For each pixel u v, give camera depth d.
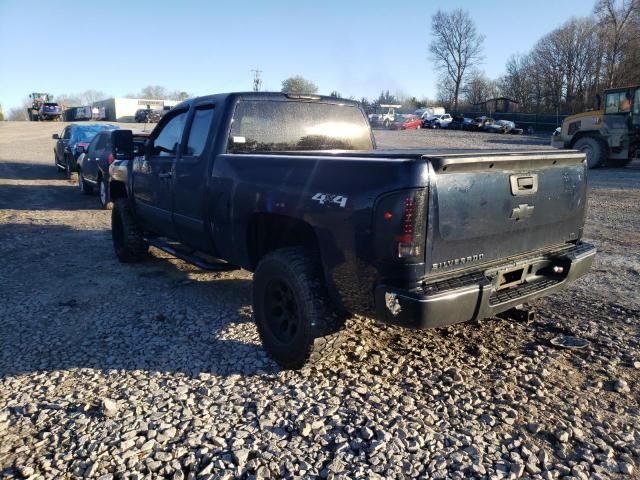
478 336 4.36
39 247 7.65
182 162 4.98
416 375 3.69
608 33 64.38
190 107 5.12
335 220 3.28
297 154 4.00
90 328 4.56
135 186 6.19
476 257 3.30
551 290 3.74
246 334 4.43
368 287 3.18
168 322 4.70
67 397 3.41
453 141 35.22
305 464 2.73
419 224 2.96
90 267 6.57
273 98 4.83
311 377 3.67
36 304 5.16
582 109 65.38
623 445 2.92
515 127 51.22
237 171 4.18
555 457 2.82
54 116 62.22
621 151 19.16
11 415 3.21
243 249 4.25
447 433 3.00
